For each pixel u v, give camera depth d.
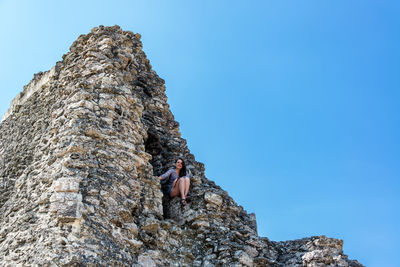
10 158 14.52
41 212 10.35
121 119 12.23
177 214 13.17
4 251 10.59
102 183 10.68
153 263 10.78
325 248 12.75
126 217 10.70
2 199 13.18
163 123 16.05
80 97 11.98
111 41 14.07
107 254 9.85
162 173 14.23
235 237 12.73
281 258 12.98
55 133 11.99
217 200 13.28
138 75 16.86
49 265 9.20
